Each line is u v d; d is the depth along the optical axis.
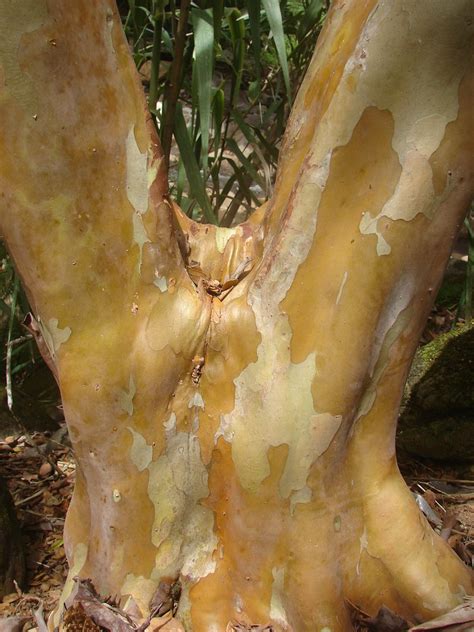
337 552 0.92
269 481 0.90
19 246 0.85
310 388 0.87
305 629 0.92
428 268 0.86
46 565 1.33
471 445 1.59
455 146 0.82
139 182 0.86
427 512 1.32
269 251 0.89
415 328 0.89
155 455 0.92
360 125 0.81
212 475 0.93
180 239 0.95
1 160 0.82
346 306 0.85
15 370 1.76
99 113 0.82
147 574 0.96
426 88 0.79
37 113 0.80
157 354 0.89
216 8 1.34
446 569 0.96
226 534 0.95
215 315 0.91
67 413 0.91
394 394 0.91
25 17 0.76
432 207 0.83
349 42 0.81
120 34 0.82
